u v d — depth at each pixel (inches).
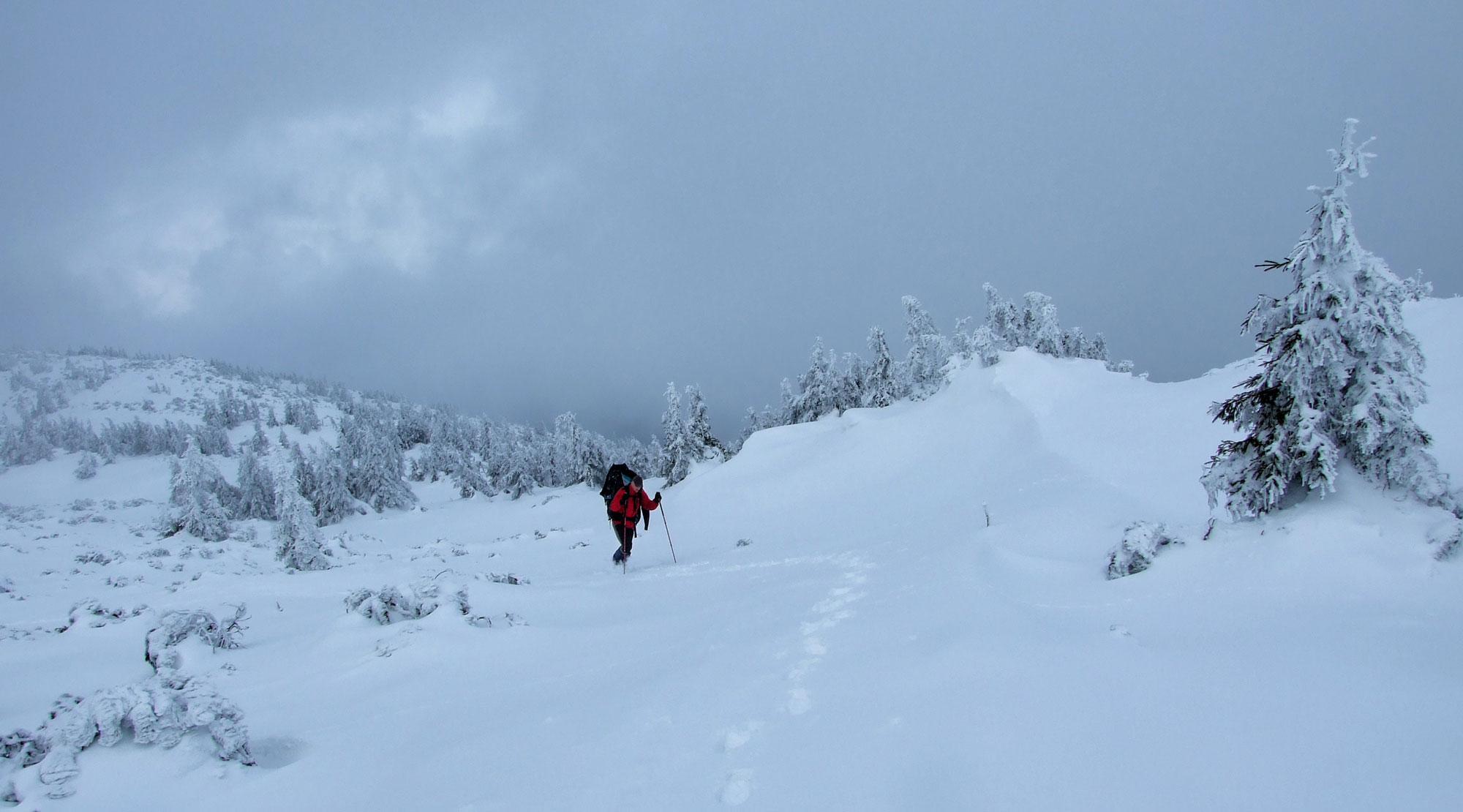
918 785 114.3
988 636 184.1
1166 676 142.0
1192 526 293.9
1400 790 89.5
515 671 251.6
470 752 168.6
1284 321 246.5
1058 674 150.2
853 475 970.7
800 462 1110.4
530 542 1071.6
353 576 613.3
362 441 2871.6
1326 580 203.9
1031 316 1359.5
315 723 208.4
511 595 361.7
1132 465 498.9
